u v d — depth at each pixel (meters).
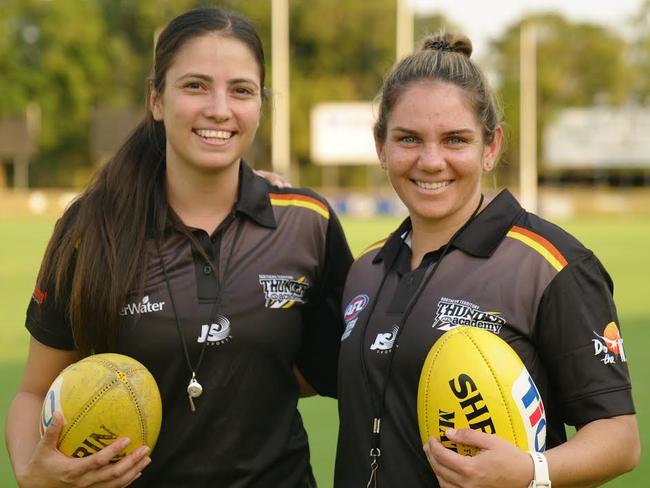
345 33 48.53
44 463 2.53
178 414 2.86
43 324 2.88
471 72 2.69
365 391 2.70
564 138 42.16
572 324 2.53
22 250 19.72
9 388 6.70
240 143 2.87
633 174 47.50
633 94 50.88
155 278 2.87
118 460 2.56
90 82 46.47
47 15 45.50
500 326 2.56
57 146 46.50
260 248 2.98
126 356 2.72
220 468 2.86
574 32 49.41
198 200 2.96
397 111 2.67
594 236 24.62
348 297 2.93
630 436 2.51
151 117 3.00
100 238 2.82
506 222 2.68
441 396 2.44
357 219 33.81
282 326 2.95
